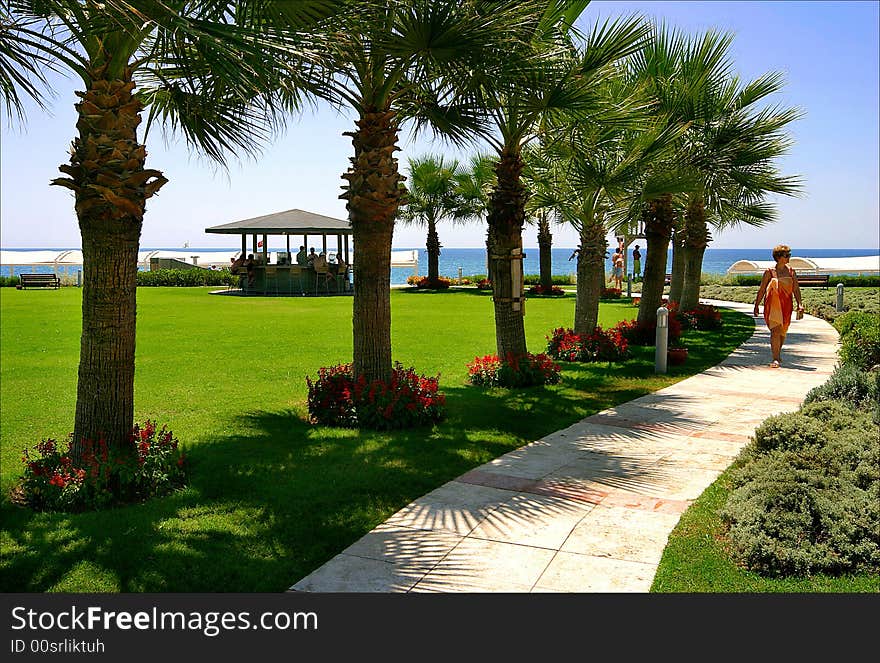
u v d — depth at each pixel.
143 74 6.59
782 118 14.15
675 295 19.77
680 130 11.64
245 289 31.25
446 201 34.03
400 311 22.75
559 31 8.59
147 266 44.25
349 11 5.29
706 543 4.63
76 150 5.39
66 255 42.94
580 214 13.37
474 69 6.89
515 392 9.77
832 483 4.91
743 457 5.99
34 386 10.26
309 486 5.80
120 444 5.88
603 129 10.52
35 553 4.57
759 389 10.05
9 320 18.77
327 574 4.29
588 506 5.36
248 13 4.66
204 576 4.29
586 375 11.19
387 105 7.62
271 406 9.02
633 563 4.37
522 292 10.56
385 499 5.52
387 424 7.68
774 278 11.95
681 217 18.83
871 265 38.31
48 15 4.88
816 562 4.19
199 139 7.02
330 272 31.33
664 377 11.03
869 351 10.46
